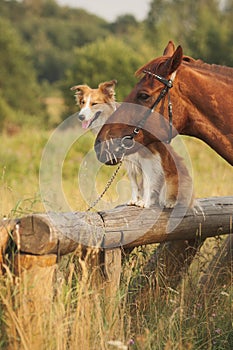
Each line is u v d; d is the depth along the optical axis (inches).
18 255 316.8
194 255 428.5
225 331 382.9
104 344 323.3
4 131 1690.5
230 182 719.7
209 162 953.5
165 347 335.3
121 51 2235.5
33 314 309.0
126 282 382.6
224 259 438.0
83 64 2223.2
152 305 382.9
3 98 2778.1
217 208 420.5
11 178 861.8
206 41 2487.7
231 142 375.6
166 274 412.2
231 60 2444.6
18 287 311.3
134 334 350.6
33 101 2869.1
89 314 327.9
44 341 310.3
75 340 319.0
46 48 6028.5
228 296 405.4
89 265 355.6
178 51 358.3
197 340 371.2
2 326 316.5
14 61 2878.9
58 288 324.5
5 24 2967.5
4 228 323.6
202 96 371.6
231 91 376.8
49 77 5625.0
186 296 399.9
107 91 432.1
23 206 496.4
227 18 3253.0
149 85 365.4
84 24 7780.5
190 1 4097.0
